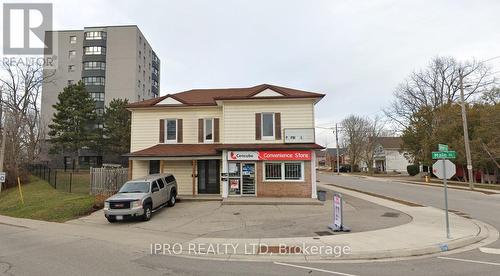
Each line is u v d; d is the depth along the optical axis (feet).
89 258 29.22
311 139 70.28
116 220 48.91
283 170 69.21
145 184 53.21
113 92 206.39
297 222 45.75
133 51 209.15
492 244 34.24
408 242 33.47
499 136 102.68
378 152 241.96
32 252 31.99
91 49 208.74
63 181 105.40
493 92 126.00
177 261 28.12
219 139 78.43
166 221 48.91
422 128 146.00
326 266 26.45
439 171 37.09
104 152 161.68
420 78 158.10
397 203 65.51
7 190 95.40
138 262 27.78
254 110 72.74
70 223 51.01
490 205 64.28
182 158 71.56
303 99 71.72
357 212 54.29
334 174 213.66
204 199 67.87
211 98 83.46
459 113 125.80
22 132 120.47
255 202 62.95
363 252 29.73
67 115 150.20
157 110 80.33
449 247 32.40
